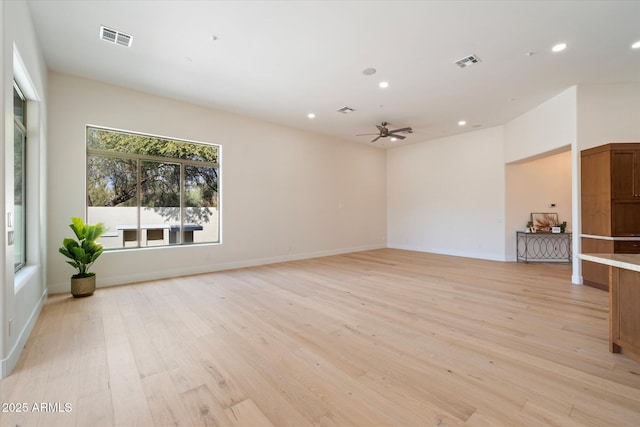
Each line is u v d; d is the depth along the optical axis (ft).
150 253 16.67
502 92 16.46
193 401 6.07
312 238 24.57
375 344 8.64
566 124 16.21
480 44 11.74
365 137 26.50
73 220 13.19
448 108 18.98
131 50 12.25
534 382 6.68
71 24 10.52
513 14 9.93
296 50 12.21
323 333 9.42
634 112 15.03
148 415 5.67
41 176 12.02
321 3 9.41
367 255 25.71
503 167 22.53
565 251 22.72
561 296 13.33
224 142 19.53
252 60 13.02
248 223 20.70
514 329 9.66
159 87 15.84
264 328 9.84
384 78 14.74
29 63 9.80
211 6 9.57
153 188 17.43
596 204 14.53
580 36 11.17
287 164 22.90
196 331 9.59
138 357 7.91
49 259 13.76
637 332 7.46
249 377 6.96
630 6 9.47
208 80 14.99
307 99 17.48
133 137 16.66
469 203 24.62
